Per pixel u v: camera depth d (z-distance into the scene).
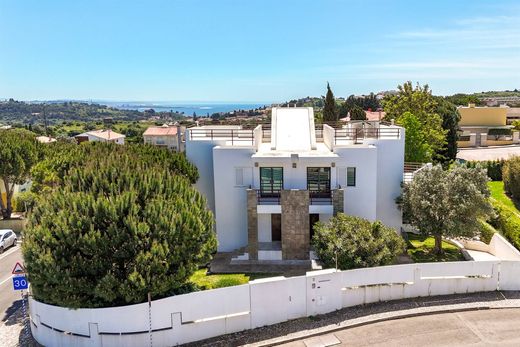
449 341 16.00
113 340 16.31
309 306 18.17
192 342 16.78
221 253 27.84
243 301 17.28
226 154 27.34
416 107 50.91
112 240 16.67
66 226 16.52
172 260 17.59
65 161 27.12
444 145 55.94
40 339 17.45
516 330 16.67
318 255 24.03
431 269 19.55
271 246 27.17
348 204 27.42
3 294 23.14
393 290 19.28
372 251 21.73
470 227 24.75
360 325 17.41
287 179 27.11
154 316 16.38
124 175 19.42
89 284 16.34
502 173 43.44
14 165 37.56
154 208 17.72
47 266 15.89
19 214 41.97
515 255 23.55
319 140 34.78
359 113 66.31
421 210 25.52
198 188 29.39
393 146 28.78
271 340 16.58
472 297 19.48
